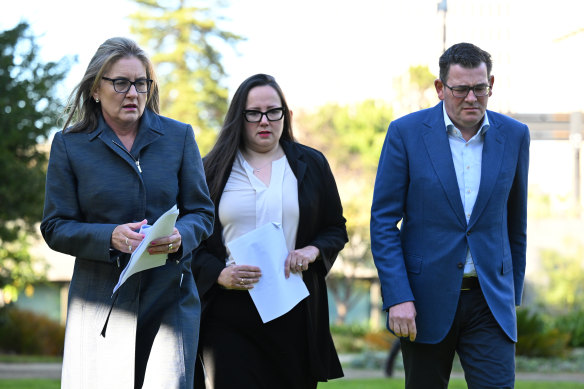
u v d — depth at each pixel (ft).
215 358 23.22
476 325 22.21
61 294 157.69
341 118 166.61
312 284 23.94
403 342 23.15
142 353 19.04
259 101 23.75
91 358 18.69
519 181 22.86
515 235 23.30
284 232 23.79
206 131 207.31
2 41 75.51
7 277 90.43
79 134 18.95
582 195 167.22
